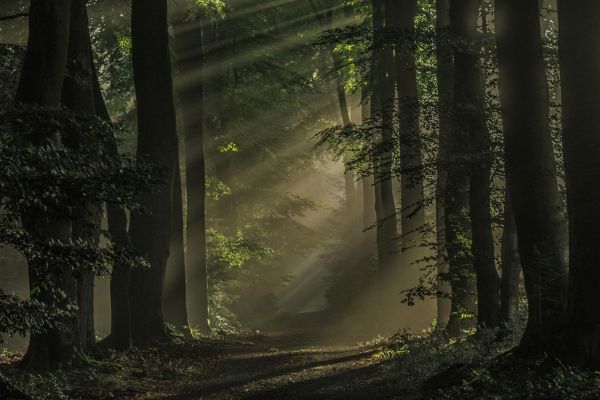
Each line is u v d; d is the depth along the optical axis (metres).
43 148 9.20
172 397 14.58
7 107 10.49
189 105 31.47
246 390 15.14
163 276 24.31
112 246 10.62
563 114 11.12
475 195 16.91
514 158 12.45
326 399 13.14
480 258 17.00
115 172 9.61
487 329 16.34
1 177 8.59
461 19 16.47
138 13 24.11
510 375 11.71
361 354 21.31
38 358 16.52
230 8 36.19
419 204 18.94
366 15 36.78
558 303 12.20
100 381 15.93
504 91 12.48
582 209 10.91
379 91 31.16
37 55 14.56
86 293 18.56
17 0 24.78
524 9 12.22
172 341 24.30
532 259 12.36
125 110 40.69
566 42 10.92
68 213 9.56
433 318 29.20
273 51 38.75
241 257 37.62
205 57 36.59
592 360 10.83
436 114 17.31
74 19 17.80
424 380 13.66
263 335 34.75
